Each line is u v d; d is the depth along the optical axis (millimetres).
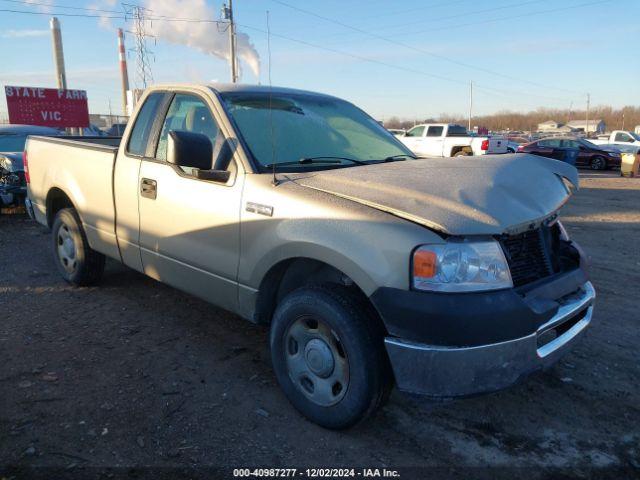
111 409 3209
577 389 3590
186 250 3750
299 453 2844
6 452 2787
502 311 2543
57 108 22172
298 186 3123
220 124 3594
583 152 25234
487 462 2816
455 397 2574
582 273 3242
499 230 2596
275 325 3201
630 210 11648
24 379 3545
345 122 4258
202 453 2818
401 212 2678
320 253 2846
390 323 2609
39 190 5605
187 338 4258
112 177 4414
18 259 6566
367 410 2812
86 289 5383
